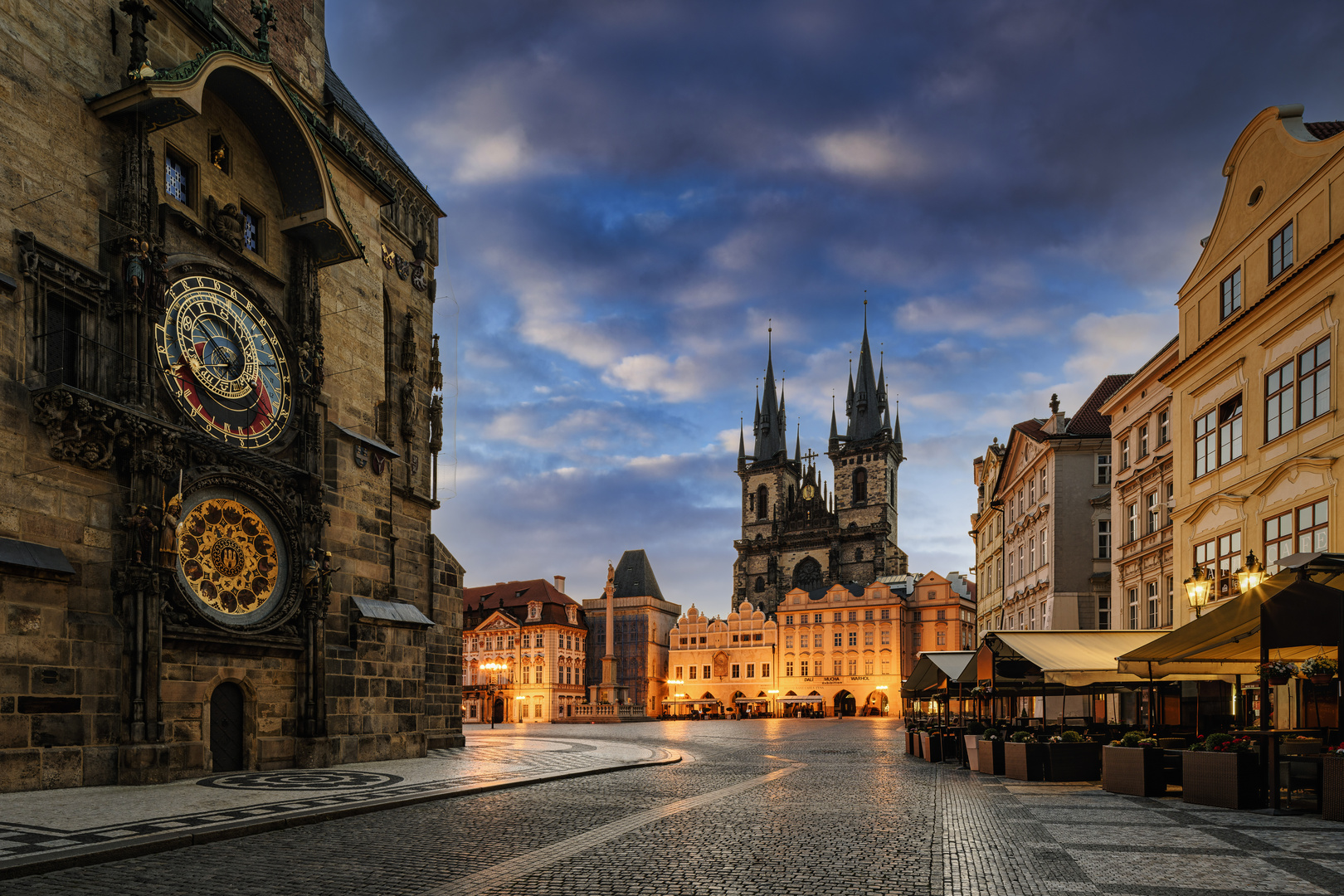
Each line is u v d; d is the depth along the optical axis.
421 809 17.77
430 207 39.78
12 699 18.88
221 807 16.58
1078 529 52.44
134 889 10.60
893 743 50.16
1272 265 30.19
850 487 177.75
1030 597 58.84
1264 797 17.81
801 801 19.62
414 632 30.77
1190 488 35.25
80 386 21.28
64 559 20.08
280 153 27.84
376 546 30.22
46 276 20.62
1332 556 17.73
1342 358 25.77
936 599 144.12
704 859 12.51
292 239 28.58
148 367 22.36
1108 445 52.69
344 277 31.14
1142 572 43.00
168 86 22.22
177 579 22.38
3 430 19.36
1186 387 35.69
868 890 10.61
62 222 21.28
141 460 21.75
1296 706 27.20
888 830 15.20
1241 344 31.56
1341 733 17.39
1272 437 29.52
